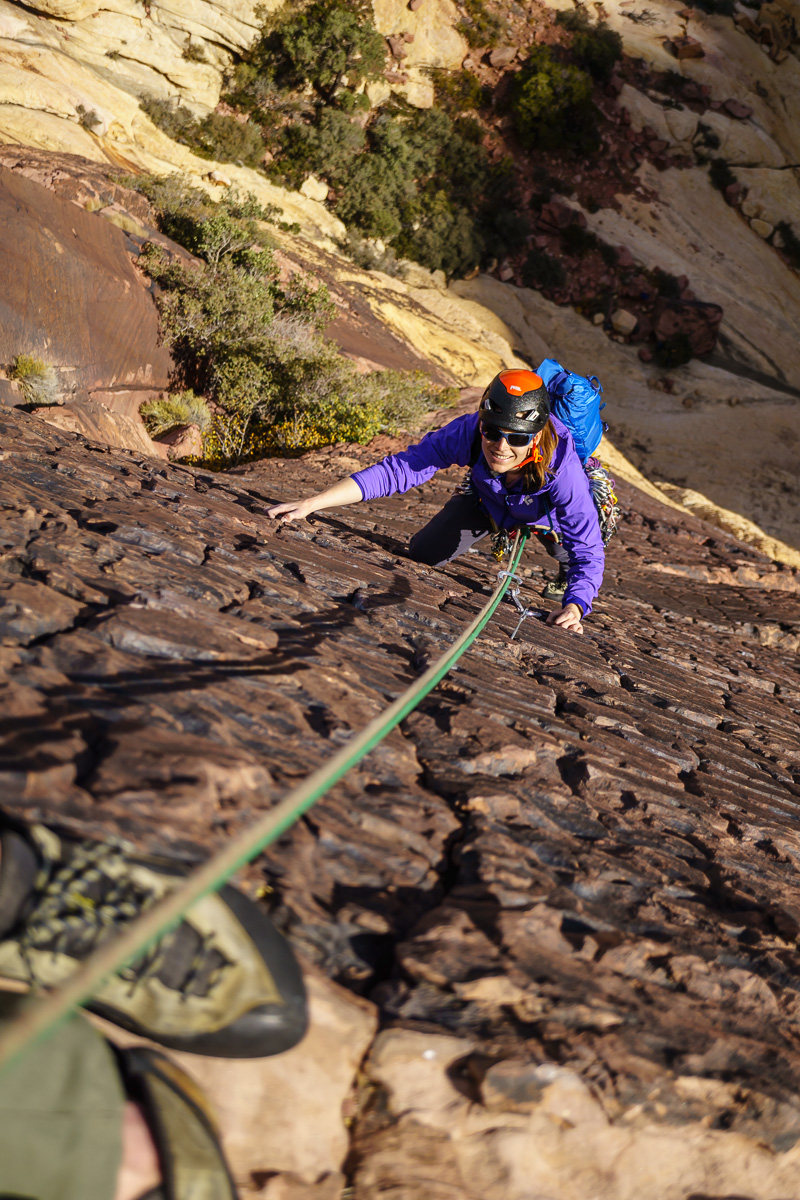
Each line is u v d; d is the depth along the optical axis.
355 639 3.18
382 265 41.94
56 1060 1.18
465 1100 1.43
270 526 4.74
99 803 1.54
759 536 23.23
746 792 3.11
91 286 17.16
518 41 49.69
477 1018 1.49
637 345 45.41
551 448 4.20
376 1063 1.42
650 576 9.85
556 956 1.68
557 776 2.60
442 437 4.58
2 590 2.35
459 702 2.86
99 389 17.92
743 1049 1.58
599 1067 1.45
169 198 25.03
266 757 1.99
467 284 43.94
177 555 3.36
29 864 1.29
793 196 52.84
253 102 42.06
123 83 38.78
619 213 48.81
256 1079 1.41
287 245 34.34
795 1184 1.50
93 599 2.57
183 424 19.58
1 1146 1.11
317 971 1.50
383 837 1.90
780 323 48.66
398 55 46.69
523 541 4.74
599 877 2.03
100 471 4.50
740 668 6.27
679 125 51.78
